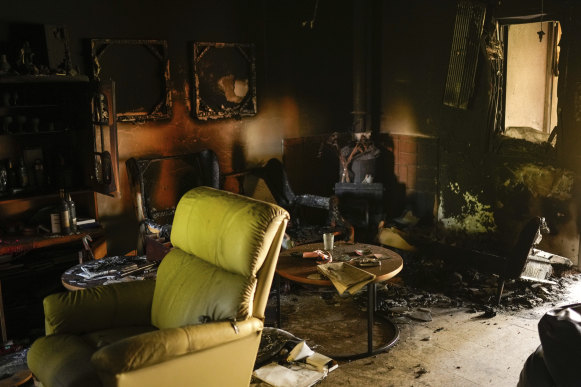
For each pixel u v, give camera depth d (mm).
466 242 5957
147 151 5414
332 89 6539
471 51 5637
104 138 4945
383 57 6543
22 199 4391
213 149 5895
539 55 6211
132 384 2410
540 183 5332
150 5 5254
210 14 5680
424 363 3680
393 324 4246
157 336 2473
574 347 2443
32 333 4188
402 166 6586
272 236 2771
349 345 3988
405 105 6422
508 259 4422
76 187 4781
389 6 6375
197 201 3129
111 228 5289
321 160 6727
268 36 6129
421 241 5824
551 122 6375
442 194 6215
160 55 5352
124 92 5172
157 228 4711
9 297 4441
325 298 4863
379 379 3488
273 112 6293
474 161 5836
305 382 2943
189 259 3123
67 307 2982
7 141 4559
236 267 2760
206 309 2807
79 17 4832
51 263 4422
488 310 4438
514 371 3545
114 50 5059
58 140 4797
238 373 2797
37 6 4578
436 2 5902
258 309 2838
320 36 6387
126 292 3162
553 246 5348
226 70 5871
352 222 6070
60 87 4691
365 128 6688
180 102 5590
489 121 5625
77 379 2498
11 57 4492
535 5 5098
